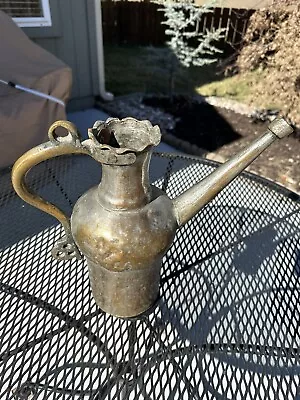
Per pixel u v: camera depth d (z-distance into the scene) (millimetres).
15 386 734
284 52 2770
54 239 1137
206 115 3689
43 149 561
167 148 3113
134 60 5422
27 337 823
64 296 918
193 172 1484
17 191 631
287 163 2781
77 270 998
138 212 615
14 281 964
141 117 3629
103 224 609
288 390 762
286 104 2939
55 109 2260
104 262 631
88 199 656
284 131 614
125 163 544
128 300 729
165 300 933
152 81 4613
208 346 840
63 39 3500
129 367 774
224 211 1274
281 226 1233
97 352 797
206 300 943
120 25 6172
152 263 658
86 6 3488
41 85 2197
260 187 1403
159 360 796
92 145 548
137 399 718
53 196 1400
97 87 3939
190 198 661
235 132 3342
